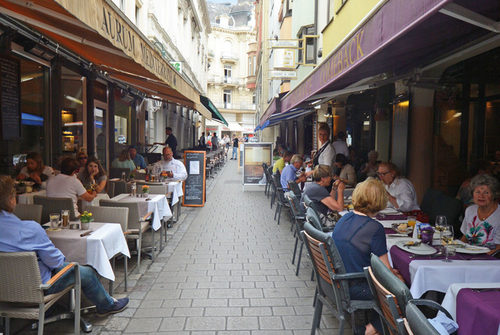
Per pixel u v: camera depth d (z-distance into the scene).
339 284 3.06
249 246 6.57
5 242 3.01
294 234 7.14
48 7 3.64
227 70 59.84
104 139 11.55
